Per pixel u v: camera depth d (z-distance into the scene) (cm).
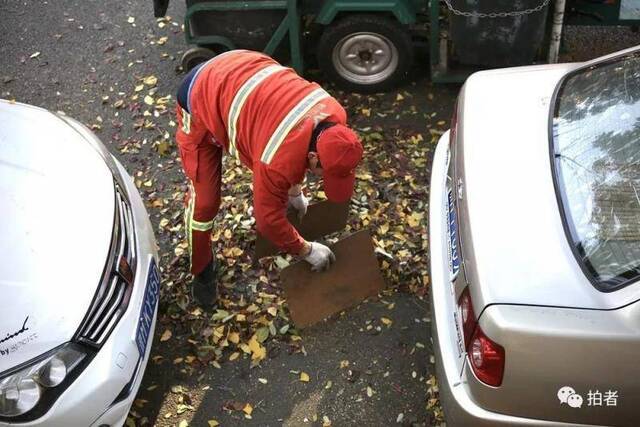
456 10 430
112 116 505
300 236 344
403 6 459
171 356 351
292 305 348
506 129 296
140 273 313
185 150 319
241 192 430
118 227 310
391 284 371
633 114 279
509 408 248
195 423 325
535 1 416
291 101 270
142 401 334
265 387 336
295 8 464
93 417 274
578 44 524
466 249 263
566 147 282
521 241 256
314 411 325
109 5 614
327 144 254
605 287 241
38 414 263
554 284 244
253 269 386
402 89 504
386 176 432
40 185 309
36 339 265
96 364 276
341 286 352
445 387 264
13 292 272
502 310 241
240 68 289
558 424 248
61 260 285
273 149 267
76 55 564
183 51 558
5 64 562
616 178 263
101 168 331
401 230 397
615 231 251
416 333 351
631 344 232
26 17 607
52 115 361
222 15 479
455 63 484
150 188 445
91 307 279
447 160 332
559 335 234
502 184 273
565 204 263
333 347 348
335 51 486
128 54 561
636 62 300
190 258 372
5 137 329
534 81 321
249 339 354
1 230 289
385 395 328
